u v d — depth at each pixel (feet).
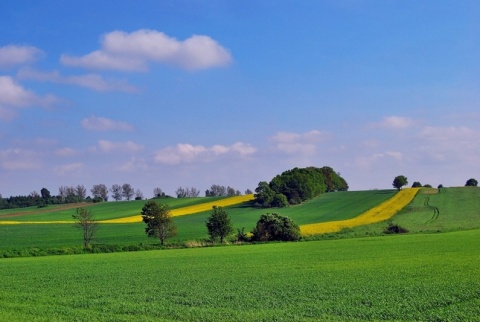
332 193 537.65
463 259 144.36
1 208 573.74
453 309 75.92
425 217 346.74
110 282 117.19
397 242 215.10
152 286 108.37
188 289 102.22
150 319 74.33
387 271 121.90
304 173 513.04
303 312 76.89
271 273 125.49
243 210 438.40
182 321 72.90
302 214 398.21
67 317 77.36
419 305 79.61
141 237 288.51
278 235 258.78
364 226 311.47
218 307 82.43
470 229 285.64
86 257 193.36
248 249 210.18
